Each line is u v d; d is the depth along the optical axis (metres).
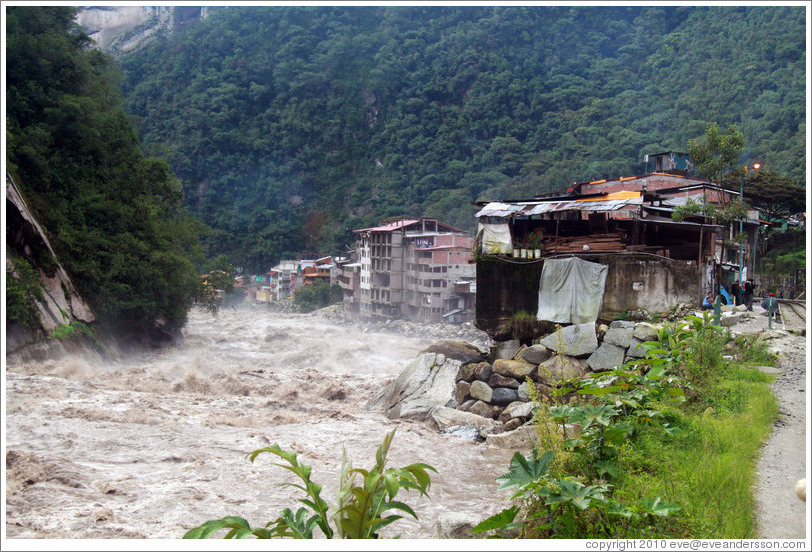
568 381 8.27
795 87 49.62
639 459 7.13
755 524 5.56
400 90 130.38
